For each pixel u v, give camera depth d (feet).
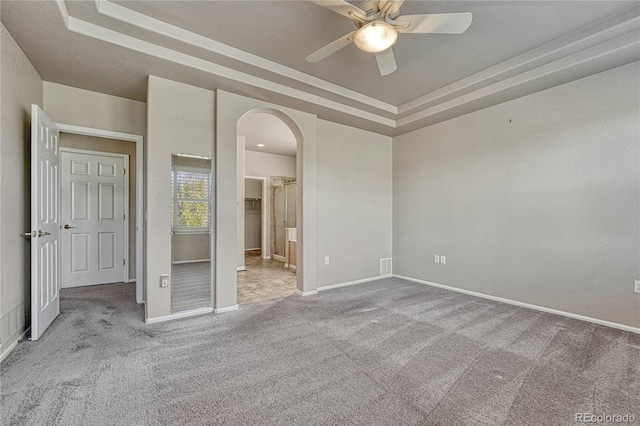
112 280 14.20
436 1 6.79
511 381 6.06
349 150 14.75
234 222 10.68
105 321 9.28
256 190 29.60
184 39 7.91
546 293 10.39
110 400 5.37
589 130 9.39
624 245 8.78
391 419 4.95
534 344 7.75
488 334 8.41
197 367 6.57
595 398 5.50
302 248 12.66
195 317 9.80
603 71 9.05
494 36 8.15
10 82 7.17
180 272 9.83
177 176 9.76
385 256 16.17
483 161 12.23
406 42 8.41
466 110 12.36
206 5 6.95
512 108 11.27
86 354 7.09
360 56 9.21
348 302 11.57
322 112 12.61
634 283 8.61
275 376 6.24
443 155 13.83
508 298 11.43
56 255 9.38
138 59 8.28
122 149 14.48
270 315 10.04
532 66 9.29
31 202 7.68
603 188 9.14
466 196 12.87
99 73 9.12
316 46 8.72
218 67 9.19
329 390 5.76
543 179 10.45
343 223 14.55
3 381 5.91
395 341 7.97
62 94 9.91
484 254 12.21
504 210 11.55
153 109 9.29
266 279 15.85
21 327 7.79
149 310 9.24
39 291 7.90
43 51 7.84
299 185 12.88
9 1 5.92
